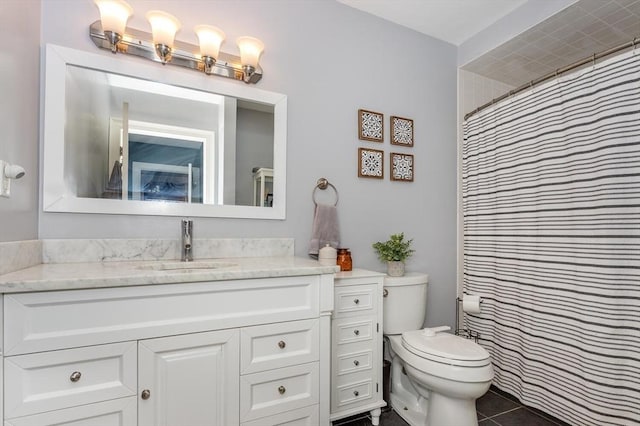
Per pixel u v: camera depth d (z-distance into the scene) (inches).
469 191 90.5
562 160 66.1
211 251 64.6
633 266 55.5
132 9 57.1
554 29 81.0
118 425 39.6
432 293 93.0
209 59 61.6
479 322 86.2
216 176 66.4
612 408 56.7
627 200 56.1
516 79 107.3
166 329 41.9
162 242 60.9
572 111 64.5
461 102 100.0
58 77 54.2
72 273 41.4
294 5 75.3
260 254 69.3
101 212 56.9
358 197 82.3
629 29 80.7
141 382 40.6
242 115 69.1
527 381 72.2
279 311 49.7
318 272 52.2
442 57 97.5
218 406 45.0
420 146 92.4
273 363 49.0
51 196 53.3
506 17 86.4
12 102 43.5
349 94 81.7
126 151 59.4
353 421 67.5
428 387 61.3
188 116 64.5
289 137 73.6
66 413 37.0
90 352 38.1
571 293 63.8
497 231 81.0
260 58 70.9
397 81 89.2
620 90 57.0
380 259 83.7
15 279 35.9
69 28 55.5
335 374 62.6
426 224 92.7
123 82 59.5
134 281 39.7
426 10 84.6
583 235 62.1
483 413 70.2
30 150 49.8
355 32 83.1
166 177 62.3
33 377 35.8
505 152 79.2
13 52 43.8
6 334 34.7
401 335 73.2
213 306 45.0
